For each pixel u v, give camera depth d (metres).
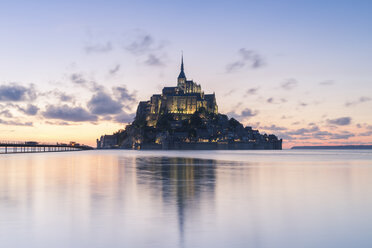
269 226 24.48
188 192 40.47
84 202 33.38
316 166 101.00
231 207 31.09
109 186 46.06
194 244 20.59
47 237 21.83
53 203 32.78
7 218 26.61
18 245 20.34
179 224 24.91
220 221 25.81
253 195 38.34
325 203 33.44
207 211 29.38
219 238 21.70
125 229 23.59
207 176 62.84
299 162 130.88
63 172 69.38
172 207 31.02
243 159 161.00
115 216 27.31
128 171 74.44
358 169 86.31
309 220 26.33
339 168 90.88
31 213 28.33
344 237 22.06
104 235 22.25
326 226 24.64
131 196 37.22
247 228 23.95
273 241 21.19
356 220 26.44
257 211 29.45
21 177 58.19
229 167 92.94
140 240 21.27
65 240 21.27
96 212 28.77
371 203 33.41
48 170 74.38
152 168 86.50
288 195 38.50
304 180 55.88
